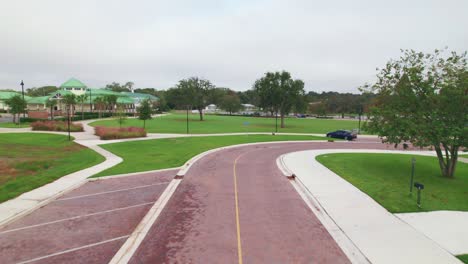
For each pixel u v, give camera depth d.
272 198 13.44
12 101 52.03
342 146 33.88
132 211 11.57
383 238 9.34
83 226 10.11
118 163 21.02
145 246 8.70
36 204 12.15
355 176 17.64
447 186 16.09
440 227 10.22
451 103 16.86
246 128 56.84
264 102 64.38
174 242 8.97
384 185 15.67
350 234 9.62
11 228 9.89
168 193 14.00
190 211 11.62
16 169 18.19
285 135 44.72
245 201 12.95
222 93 122.94
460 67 17.50
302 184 15.72
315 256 8.20
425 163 22.97
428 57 18.16
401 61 19.33
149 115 49.75
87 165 20.16
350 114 138.38
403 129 17.75
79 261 7.86
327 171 19.05
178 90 82.19
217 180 16.62
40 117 65.69
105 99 85.81
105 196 13.48
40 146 28.92
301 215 11.33
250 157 24.67
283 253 8.35
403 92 18.44
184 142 33.28
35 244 8.79
